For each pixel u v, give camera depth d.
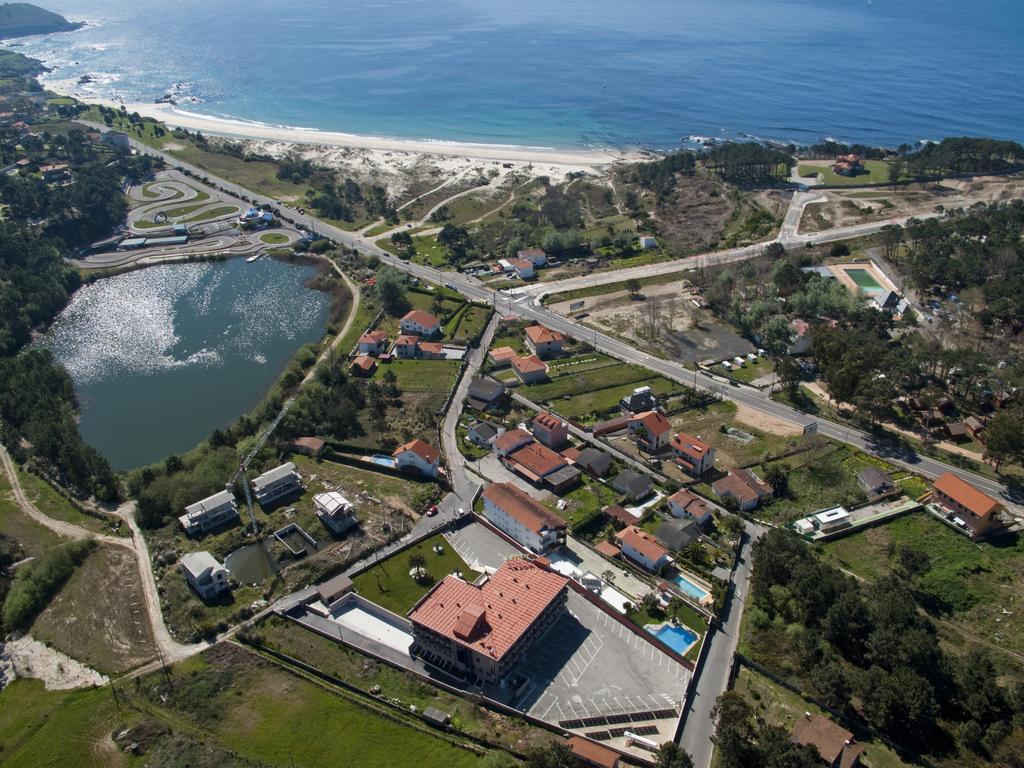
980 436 188.12
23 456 191.00
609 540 157.75
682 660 127.62
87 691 125.88
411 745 114.12
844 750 106.56
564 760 103.81
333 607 141.38
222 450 186.38
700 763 110.44
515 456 180.25
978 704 113.19
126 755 114.19
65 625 139.75
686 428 198.12
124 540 161.50
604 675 126.00
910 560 144.62
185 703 122.25
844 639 128.12
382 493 173.25
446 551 155.50
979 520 154.12
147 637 136.12
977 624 136.00
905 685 112.50
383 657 130.50
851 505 166.12
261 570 151.88
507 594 132.38
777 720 115.88
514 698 121.81
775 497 170.88
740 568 150.12
